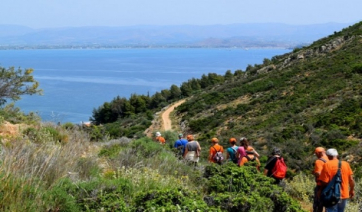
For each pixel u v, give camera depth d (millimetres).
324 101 30734
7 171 4539
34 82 20297
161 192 4941
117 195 5109
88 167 6695
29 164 5477
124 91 178250
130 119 66312
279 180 8078
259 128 29078
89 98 144750
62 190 4812
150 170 6961
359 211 7695
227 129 34594
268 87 46625
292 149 18047
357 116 21266
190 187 6977
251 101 43781
